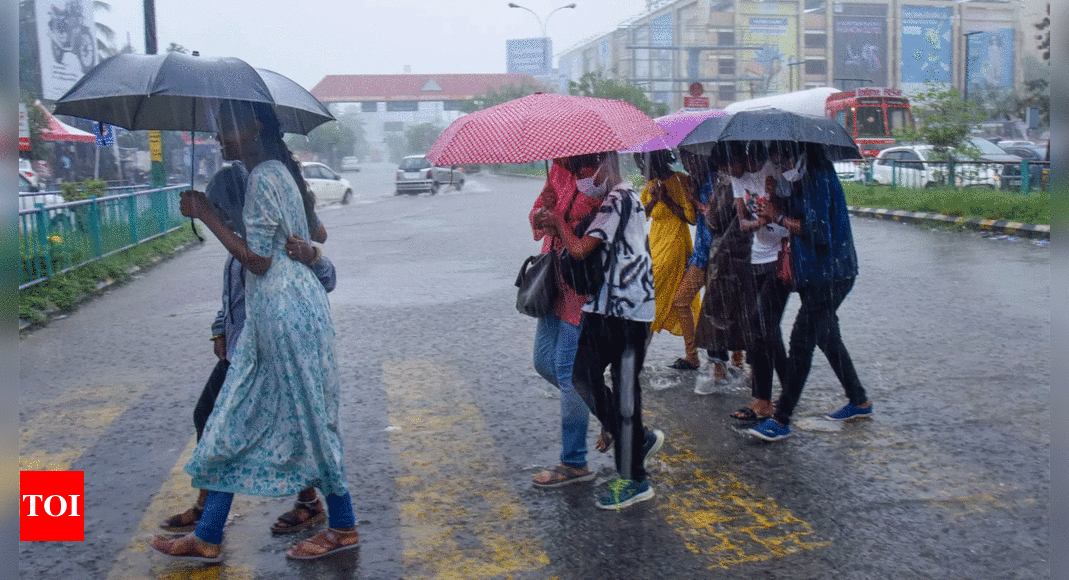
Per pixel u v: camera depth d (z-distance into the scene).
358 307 8.56
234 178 3.22
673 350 6.47
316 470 3.12
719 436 4.52
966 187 16.67
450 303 8.67
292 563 3.23
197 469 3.08
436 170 28.67
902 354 6.10
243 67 3.03
